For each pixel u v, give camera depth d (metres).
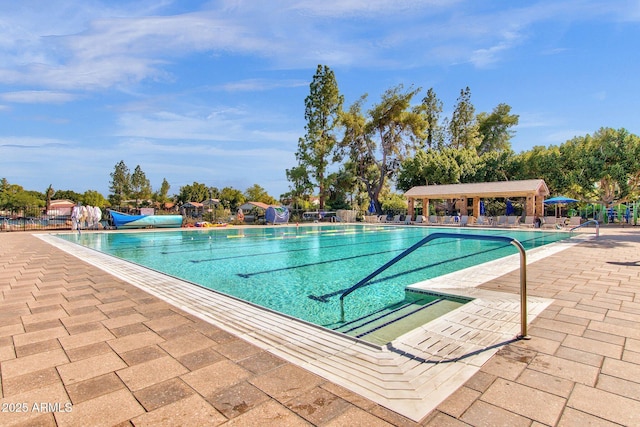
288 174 33.31
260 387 2.35
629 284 5.39
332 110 33.22
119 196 70.12
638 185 24.52
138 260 10.21
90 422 1.96
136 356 2.88
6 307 4.37
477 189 24.56
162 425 1.92
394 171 35.19
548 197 27.56
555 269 6.74
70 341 3.23
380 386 2.33
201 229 22.20
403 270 8.59
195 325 3.66
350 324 4.46
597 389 2.26
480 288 5.30
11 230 20.22
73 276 6.44
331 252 12.02
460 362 2.69
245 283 7.13
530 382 2.36
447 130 42.34
